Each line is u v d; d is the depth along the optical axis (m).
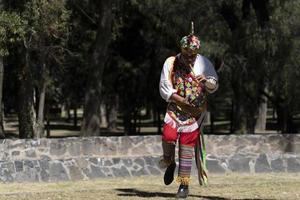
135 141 28.28
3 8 31.42
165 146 15.81
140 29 57.22
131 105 65.25
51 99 70.25
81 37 55.44
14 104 74.69
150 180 25.25
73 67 58.41
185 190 16.03
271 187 19.25
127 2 53.50
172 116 15.68
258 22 42.75
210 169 27.38
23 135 43.50
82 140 27.75
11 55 44.62
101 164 26.61
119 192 17.97
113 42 59.78
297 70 42.81
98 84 41.31
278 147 29.41
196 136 15.81
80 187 22.97
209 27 42.03
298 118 82.44
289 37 41.91
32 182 25.42
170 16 43.62
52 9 32.19
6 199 16.56
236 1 43.31
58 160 26.08
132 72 59.88
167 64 15.53
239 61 42.69
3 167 25.45
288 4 41.69
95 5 51.34
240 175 26.52
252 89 45.31
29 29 31.94
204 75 15.55
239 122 47.81
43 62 42.00
